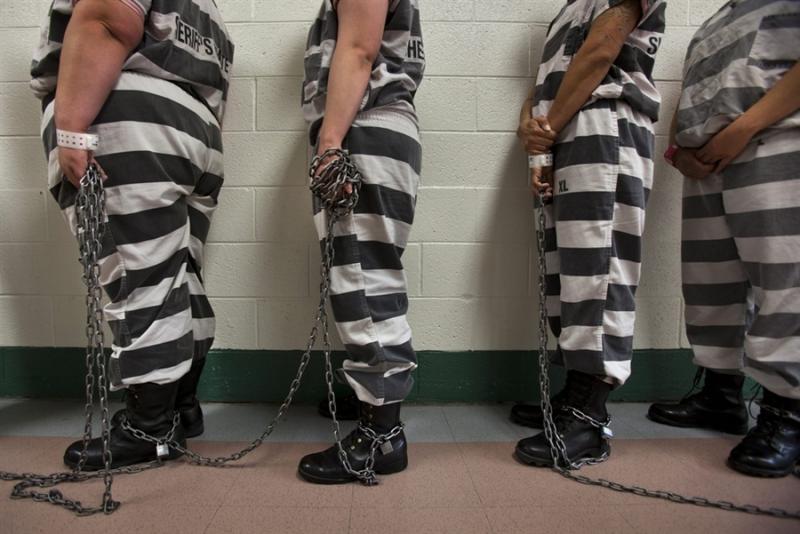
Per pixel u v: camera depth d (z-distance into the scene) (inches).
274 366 59.6
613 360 43.4
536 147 46.5
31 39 56.9
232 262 59.2
